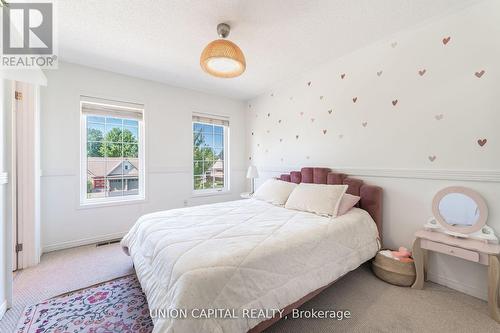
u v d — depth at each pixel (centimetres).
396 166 213
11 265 152
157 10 172
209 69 186
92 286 182
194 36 209
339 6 170
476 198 165
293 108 321
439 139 186
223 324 99
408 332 133
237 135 414
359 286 183
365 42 225
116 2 163
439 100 186
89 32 201
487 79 163
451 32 179
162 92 329
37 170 225
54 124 252
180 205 348
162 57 250
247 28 197
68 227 262
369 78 231
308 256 144
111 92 287
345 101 254
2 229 146
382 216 223
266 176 375
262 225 171
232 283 108
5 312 148
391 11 177
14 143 204
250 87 351
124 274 201
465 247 152
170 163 337
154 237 150
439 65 185
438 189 187
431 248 169
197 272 104
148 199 318
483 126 165
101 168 291
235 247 127
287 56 252
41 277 195
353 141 248
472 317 145
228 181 408
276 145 354
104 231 285
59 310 151
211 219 187
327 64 271
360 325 139
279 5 168
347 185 226
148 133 317
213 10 173
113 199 299
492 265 142
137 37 210
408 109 204
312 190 233
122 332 132
